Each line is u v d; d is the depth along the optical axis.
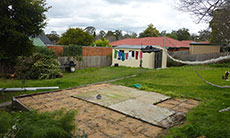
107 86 7.89
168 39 22.14
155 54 16.12
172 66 16.94
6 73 11.12
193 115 4.25
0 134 1.71
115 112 4.52
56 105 5.04
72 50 15.96
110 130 3.48
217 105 4.99
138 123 3.86
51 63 11.49
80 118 4.06
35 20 6.56
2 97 6.25
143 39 24.61
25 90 7.16
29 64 11.00
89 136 3.21
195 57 16.56
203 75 10.87
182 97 6.12
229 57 4.26
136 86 7.73
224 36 4.09
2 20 5.41
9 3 5.74
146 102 5.38
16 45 6.14
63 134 2.02
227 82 8.41
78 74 12.82
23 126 1.91
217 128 3.38
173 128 3.57
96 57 17.84
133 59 17.19
